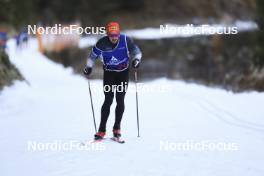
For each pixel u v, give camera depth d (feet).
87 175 28.84
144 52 166.61
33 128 46.16
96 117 51.83
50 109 59.00
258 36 74.59
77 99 68.69
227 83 83.66
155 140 38.09
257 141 36.96
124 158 32.60
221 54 136.36
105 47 35.78
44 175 29.35
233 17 235.81
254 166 29.84
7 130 45.65
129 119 49.39
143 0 234.99
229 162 30.91
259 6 73.51
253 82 71.36
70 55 156.46
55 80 102.42
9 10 208.74
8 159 33.99
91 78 125.29
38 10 242.58
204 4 240.32
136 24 221.25
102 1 233.35
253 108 53.16
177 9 237.04
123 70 36.94
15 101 63.10
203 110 54.24
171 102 62.64
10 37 196.65
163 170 29.35
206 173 28.48
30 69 118.01
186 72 140.05
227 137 38.63
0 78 68.23
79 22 212.23
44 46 167.32
